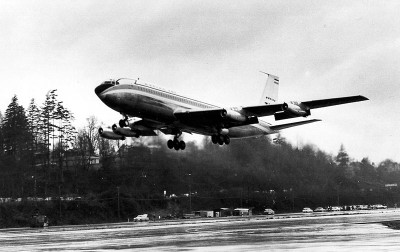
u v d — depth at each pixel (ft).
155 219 307.58
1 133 383.65
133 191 332.19
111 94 152.35
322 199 398.42
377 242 114.52
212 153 369.30
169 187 339.36
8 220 280.72
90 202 314.76
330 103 167.63
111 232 183.83
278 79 226.99
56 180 351.05
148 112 161.07
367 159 543.80
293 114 168.76
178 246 116.57
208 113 165.37
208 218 305.32
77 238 155.02
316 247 106.42
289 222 218.59
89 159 380.58
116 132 173.99
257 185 368.48
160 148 350.23
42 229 234.99
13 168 347.15
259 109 171.63
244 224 212.84
